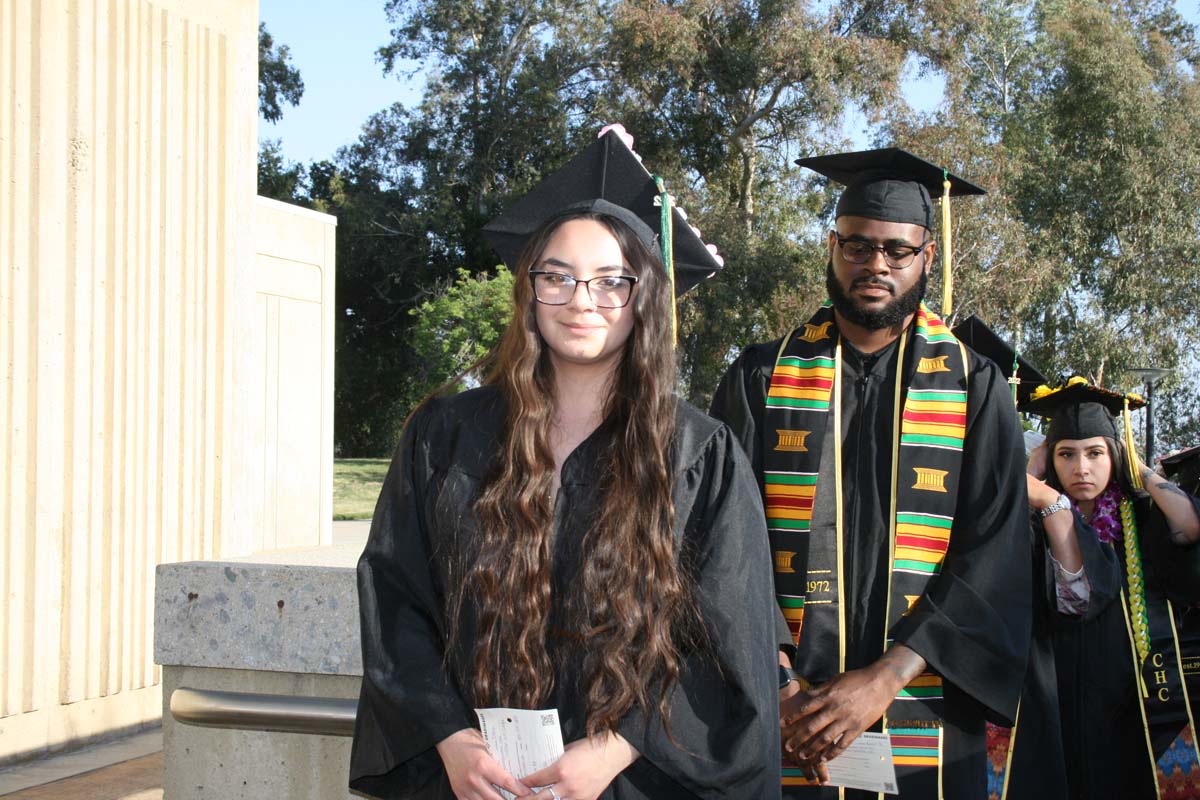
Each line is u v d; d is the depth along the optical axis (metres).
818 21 26.78
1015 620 2.60
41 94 5.18
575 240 2.15
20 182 5.09
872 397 2.86
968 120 25.62
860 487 2.78
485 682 2.00
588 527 2.06
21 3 5.09
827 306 3.04
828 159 2.97
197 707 3.07
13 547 5.04
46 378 5.20
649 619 1.98
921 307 2.95
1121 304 27.50
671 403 2.17
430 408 2.28
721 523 2.10
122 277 5.61
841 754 2.59
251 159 6.51
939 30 27.70
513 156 32.62
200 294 6.12
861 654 2.67
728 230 26.44
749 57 26.70
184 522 6.00
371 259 33.50
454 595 2.07
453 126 33.53
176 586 3.21
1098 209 27.55
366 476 19.80
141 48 5.72
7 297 5.02
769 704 2.05
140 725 5.71
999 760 3.32
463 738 1.98
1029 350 27.86
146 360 5.74
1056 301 27.16
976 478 2.72
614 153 2.99
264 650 3.14
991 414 2.77
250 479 6.50
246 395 6.44
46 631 5.20
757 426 2.91
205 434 6.15
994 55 30.36
